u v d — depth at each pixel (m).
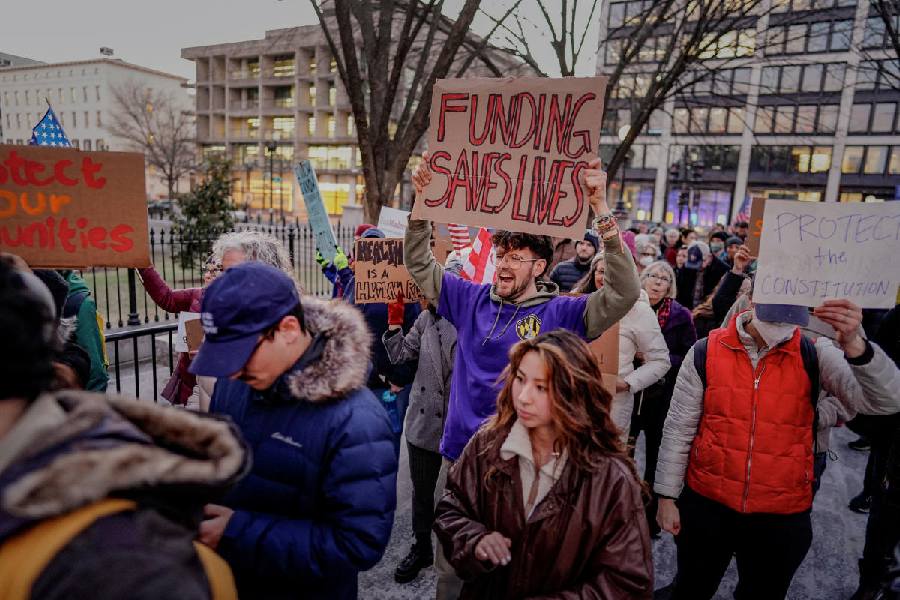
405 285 3.26
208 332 1.38
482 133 2.43
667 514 2.49
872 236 1.97
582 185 2.25
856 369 2.05
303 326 1.51
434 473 3.12
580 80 2.21
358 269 3.18
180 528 0.87
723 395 2.32
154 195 65.88
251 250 2.85
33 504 0.71
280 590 1.54
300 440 1.52
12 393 0.79
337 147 54.69
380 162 6.51
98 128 79.31
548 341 1.66
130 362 6.35
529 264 2.45
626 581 1.57
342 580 1.63
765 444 2.25
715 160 41.62
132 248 2.04
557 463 1.67
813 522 3.99
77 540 0.73
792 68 35.47
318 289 10.79
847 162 37.94
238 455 0.95
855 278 2.00
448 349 3.00
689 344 4.08
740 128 40.06
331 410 1.53
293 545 1.46
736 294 4.95
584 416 1.60
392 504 1.58
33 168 1.95
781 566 2.33
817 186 38.88
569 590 1.61
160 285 3.25
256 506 1.58
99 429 0.84
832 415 2.73
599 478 1.61
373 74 6.49
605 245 2.21
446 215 2.52
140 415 0.95
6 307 0.79
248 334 1.37
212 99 59.66
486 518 1.75
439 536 1.81
